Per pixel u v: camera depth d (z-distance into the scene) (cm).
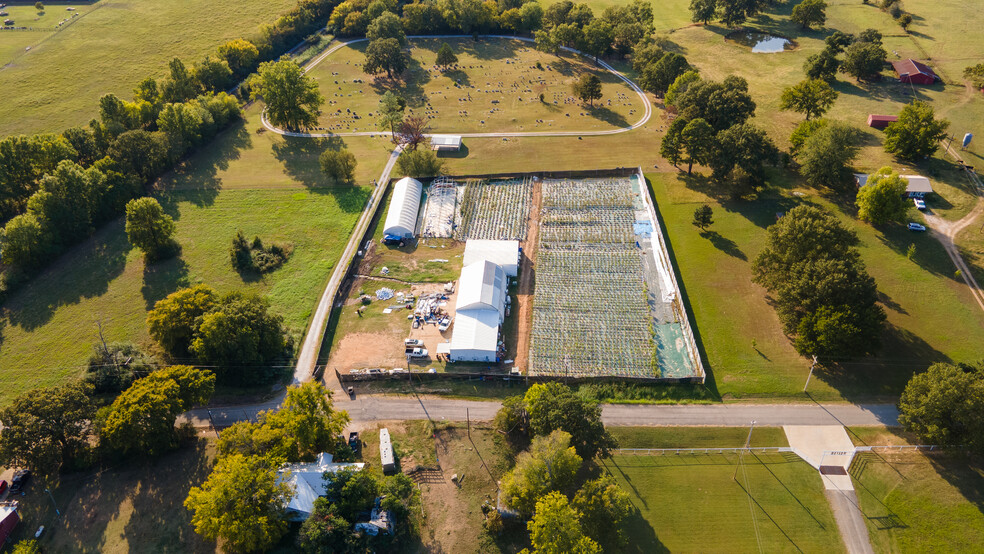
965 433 7812
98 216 13875
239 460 7444
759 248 12269
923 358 9700
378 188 15112
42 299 11962
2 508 7962
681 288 11488
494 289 11181
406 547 7594
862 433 8744
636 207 13825
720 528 7694
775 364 9862
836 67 17962
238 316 9844
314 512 7431
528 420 8750
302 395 8400
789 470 8319
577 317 11038
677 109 15988
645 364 10050
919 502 7806
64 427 8288
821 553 7412
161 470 8612
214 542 7700
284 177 15712
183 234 13675
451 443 8869
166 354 10475
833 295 9288
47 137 14550
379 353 10500
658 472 8369
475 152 16388
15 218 12288
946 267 11381
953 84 17650
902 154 14238
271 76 16850
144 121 17000
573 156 15975
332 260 12788
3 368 10531
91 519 8056
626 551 7438
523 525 7719
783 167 14638
